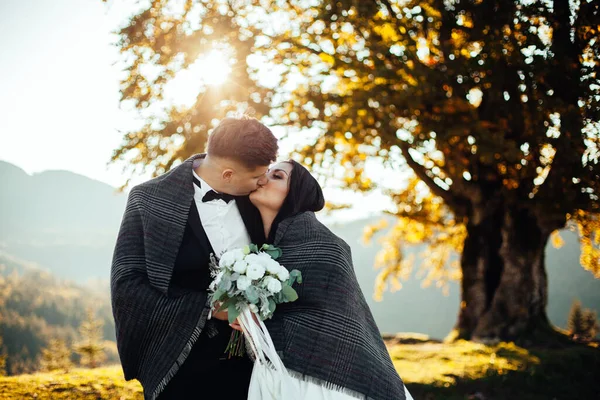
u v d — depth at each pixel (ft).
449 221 53.16
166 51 35.70
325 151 40.22
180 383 8.65
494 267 44.19
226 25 35.76
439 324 353.92
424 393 26.02
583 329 120.67
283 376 8.48
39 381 21.58
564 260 300.40
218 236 8.98
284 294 8.48
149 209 8.81
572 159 31.86
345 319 8.64
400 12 37.06
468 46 35.06
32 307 372.38
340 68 37.42
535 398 27.66
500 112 36.24
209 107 36.83
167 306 8.26
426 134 35.55
